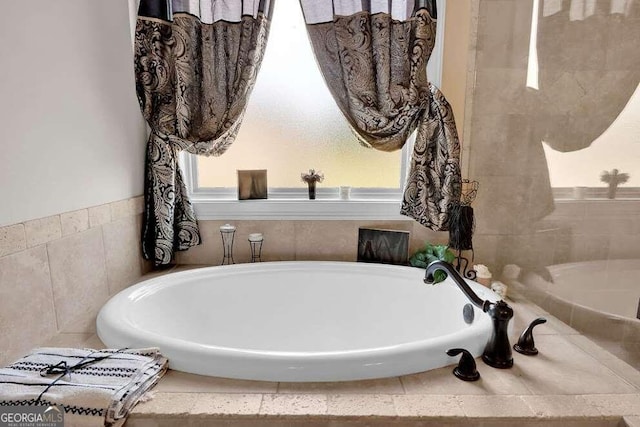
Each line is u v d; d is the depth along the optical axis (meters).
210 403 0.77
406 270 1.61
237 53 1.60
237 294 1.58
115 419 0.73
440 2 1.64
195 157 1.85
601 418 0.75
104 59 1.37
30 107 1.00
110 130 1.41
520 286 1.68
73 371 0.82
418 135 1.64
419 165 1.65
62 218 1.14
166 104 1.59
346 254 1.83
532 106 1.66
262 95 1.81
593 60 1.57
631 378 0.89
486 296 1.33
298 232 1.81
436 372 0.89
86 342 1.05
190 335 1.45
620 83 1.54
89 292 1.28
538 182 1.67
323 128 1.84
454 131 1.60
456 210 1.59
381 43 1.57
